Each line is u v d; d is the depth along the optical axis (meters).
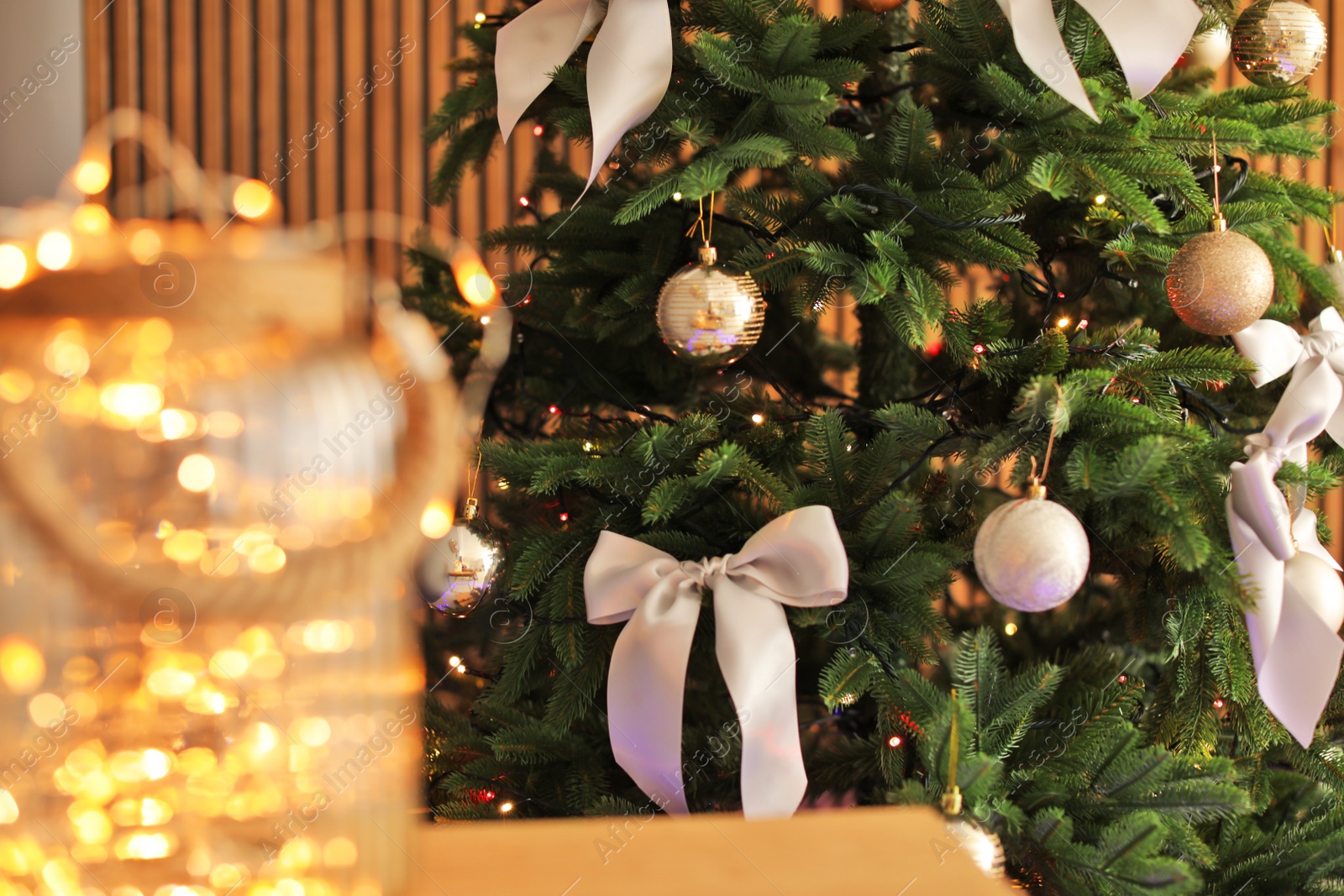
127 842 1.87
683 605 2.28
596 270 2.44
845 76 2.33
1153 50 2.28
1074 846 2.22
